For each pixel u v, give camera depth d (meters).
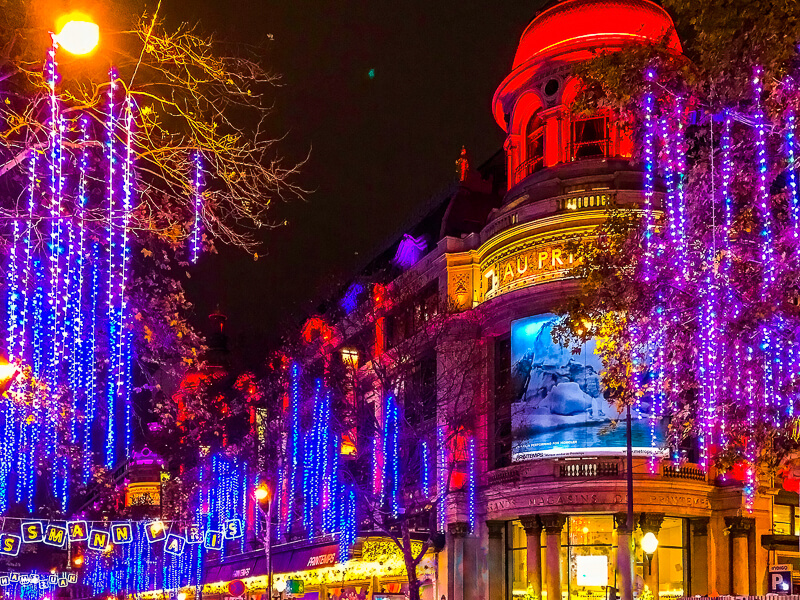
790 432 19.95
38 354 18.72
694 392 21.69
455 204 52.91
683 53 19.38
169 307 22.17
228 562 73.12
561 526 41.72
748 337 18.81
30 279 17.16
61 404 21.55
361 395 46.94
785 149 16.86
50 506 37.62
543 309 43.22
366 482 50.31
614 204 22.59
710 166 18.89
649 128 19.03
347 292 47.69
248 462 58.34
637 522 40.53
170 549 35.31
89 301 20.89
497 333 46.12
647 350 20.80
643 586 39.47
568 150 46.50
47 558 73.38
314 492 54.34
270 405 53.47
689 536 42.78
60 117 13.81
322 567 54.25
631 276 19.88
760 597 18.66
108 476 34.62
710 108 17.53
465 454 46.19
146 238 18.38
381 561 51.00
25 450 27.25
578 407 41.47
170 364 23.22
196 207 14.90
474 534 45.56
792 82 15.91
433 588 47.44
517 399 43.53
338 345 47.28
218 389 54.44
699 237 19.06
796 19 14.84
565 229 43.44
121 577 85.12
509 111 50.31
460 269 49.12
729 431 20.47
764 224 17.39
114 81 13.66
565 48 46.31
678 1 16.53
